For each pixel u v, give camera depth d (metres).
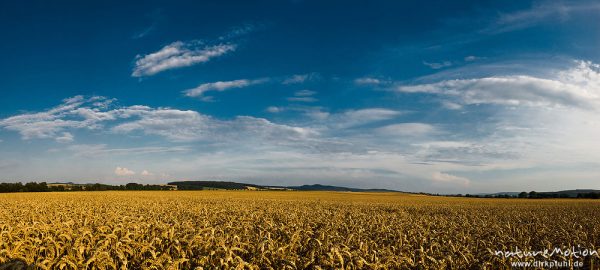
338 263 9.16
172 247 10.48
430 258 10.09
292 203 41.38
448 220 24.08
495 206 45.25
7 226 11.99
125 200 41.62
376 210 34.66
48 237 10.23
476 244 13.59
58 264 8.84
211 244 10.41
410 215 27.25
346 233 15.48
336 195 82.94
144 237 12.55
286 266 8.88
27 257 9.43
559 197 100.00
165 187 120.12
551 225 21.39
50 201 36.94
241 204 37.06
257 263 9.54
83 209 24.39
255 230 15.06
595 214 31.61
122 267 8.96
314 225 17.69
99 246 10.05
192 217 20.98
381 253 10.26
